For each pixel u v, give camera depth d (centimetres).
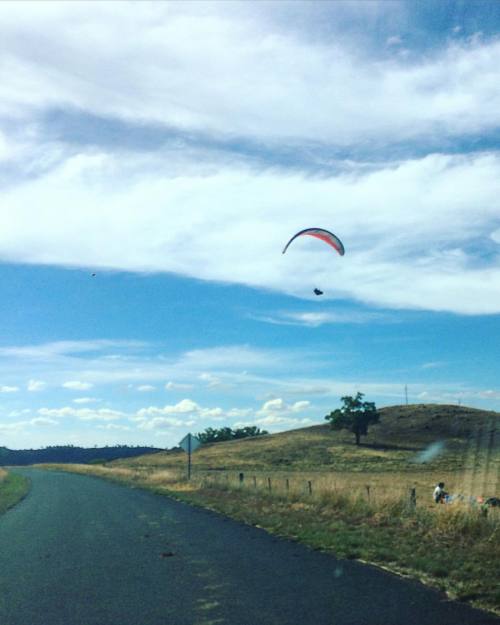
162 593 1002
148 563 1267
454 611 830
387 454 10450
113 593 1020
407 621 790
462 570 1045
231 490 3241
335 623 794
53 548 1521
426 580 1009
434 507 1848
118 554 1396
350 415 11794
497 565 1070
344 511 1914
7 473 7081
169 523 1950
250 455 11569
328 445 11950
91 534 1755
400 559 1155
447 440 11094
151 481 4678
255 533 1644
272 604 902
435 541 1316
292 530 1627
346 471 7856
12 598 1014
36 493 3612
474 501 1627
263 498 2584
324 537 1463
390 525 1589
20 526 2009
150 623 837
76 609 928
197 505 2575
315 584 1014
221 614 861
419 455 9862
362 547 1307
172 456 13162
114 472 6638
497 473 3303
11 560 1372
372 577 1045
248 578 1081
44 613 913
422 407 13975
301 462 10150
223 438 19238
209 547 1437
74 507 2644
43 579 1155
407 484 4041
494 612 821
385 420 13400
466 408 13562
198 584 1054
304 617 827
